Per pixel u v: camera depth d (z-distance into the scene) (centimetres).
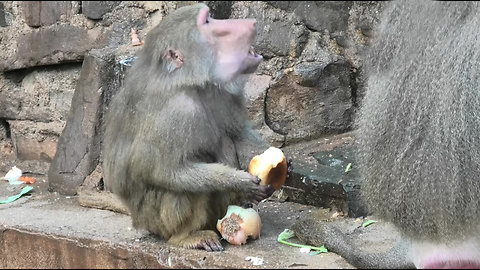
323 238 721
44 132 1071
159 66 725
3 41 1094
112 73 955
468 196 642
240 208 748
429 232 656
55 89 1070
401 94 659
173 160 708
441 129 636
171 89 714
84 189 918
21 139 1089
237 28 728
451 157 636
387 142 669
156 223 743
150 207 738
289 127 1006
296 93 1003
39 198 933
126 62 938
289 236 757
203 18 726
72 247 768
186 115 707
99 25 1046
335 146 972
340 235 723
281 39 1012
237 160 781
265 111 1002
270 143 988
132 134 732
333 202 848
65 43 1052
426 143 643
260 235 772
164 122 706
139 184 737
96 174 936
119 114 753
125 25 1042
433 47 640
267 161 730
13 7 1088
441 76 636
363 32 1035
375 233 781
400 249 691
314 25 1029
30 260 797
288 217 835
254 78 1005
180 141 706
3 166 1079
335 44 1034
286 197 893
